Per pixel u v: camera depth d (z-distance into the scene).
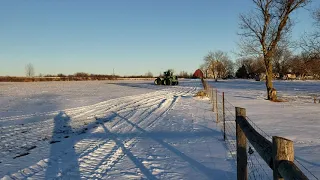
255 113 15.47
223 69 120.19
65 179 6.12
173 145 8.75
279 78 84.06
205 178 5.88
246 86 47.94
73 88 42.38
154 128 11.94
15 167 7.04
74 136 10.61
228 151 7.79
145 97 27.19
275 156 2.67
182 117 14.81
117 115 16.00
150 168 6.64
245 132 4.18
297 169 2.32
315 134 9.61
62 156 7.88
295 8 21.66
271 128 10.98
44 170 6.73
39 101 23.12
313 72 23.39
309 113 15.05
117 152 8.15
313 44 22.25
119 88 43.03
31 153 8.30
